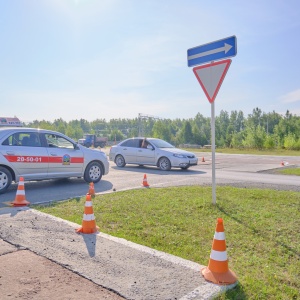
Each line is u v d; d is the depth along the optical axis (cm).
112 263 361
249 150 4950
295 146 5075
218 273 324
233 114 13762
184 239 461
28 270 342
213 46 623
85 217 473
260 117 12262
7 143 834
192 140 9262
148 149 1520
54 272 338
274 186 948
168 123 13475
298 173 1386
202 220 557
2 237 443
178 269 347
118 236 465
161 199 718
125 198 732
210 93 634
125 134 11781
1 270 341
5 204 671
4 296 289
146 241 451
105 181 1073
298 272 356
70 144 980
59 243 423
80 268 346
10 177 825
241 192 811
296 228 514
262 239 465
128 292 296
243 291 304
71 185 975
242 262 384
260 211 617
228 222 545
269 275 345
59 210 617
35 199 743
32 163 866
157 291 299
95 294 294
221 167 1730
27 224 509
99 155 1048
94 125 14262
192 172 1405
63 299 285
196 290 300
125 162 1603
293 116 10356
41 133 913
